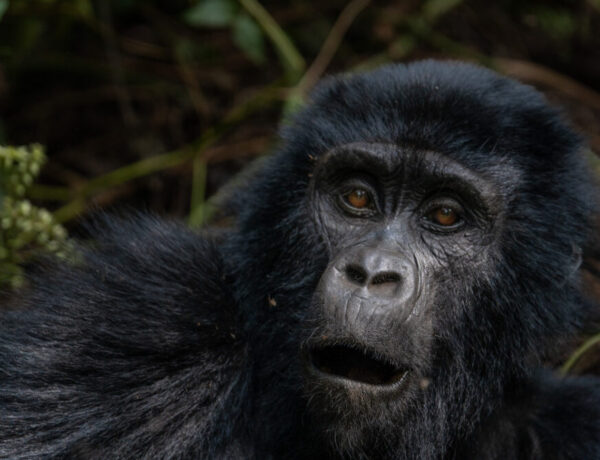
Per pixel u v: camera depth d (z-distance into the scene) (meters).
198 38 19.98
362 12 20.28
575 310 10.88
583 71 20.06
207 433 10.37
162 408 10.22
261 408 10.77
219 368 10.55
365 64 19.41
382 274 9.34
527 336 10.44
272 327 10.66
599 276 12.09
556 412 11.22
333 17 20.58
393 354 9.27
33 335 10.36
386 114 10.44
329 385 9.33
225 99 19.41
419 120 10.21
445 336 10.11
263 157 12.64
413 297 9.43
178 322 10.57
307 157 10.81
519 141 10.34
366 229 10.17
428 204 10.18
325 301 9.27
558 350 10.97
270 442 10.78
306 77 18.36
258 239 10.94
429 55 20.00
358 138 10.45
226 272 11.12
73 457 9.86
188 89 19.39
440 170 10.03
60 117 19.02
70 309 10.51
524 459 11.11
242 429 10.73
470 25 20.80
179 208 18.08
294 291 10.52
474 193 10.03
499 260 10.19
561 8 21.03
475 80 10.84
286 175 10.97
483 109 10.36
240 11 18.28
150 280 10.82
